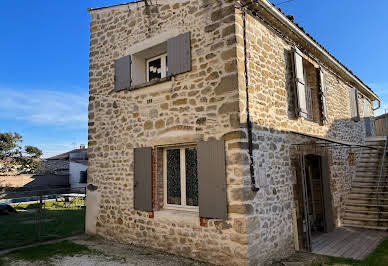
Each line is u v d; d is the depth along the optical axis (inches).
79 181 777.6
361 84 382.6
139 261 180.1
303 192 202.4
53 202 524.1
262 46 195.3
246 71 173.0
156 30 220.1
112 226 236.4
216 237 167.3
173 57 202.7
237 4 175.3
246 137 165.6
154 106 213.6
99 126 256.4
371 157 359.6
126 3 243.9
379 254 188.5
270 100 194.9
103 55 261.1
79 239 241.6
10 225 310.3
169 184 209.6
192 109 188.2
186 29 199.0
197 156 179.2
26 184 745.0
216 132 173.3
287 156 204.4
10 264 180.7
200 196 175.0
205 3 189.2
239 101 163.9
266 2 183.0
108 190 243.0
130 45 239.8
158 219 201.5
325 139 211.5
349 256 188.2
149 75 246.2
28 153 930.7
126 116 234.5
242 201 157.0
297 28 221.9
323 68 285.6
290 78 225.9
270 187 180.4
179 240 187.2
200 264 169.5
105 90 255.0
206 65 183.3
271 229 175.6
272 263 171.9
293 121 219.8
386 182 304.8
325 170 258.5
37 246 222.5
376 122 497.7
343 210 286.5
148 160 210.2
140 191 213.3
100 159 252.5
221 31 177.6
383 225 262.4
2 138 885.8
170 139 199.0
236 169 161.5
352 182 324.2
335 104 307.1
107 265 174.9
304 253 194.9
